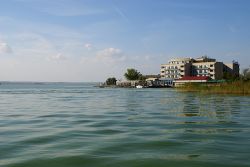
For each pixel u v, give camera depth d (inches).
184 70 7834.6
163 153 515.2
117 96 2960.1
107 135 685.9
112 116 1099.9
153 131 741.9
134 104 1763.0
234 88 3019.2
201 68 7751.0
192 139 635.5
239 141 611.8
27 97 2753.4
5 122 929.5
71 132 728.3
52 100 2239.2
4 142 606.9
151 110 1348.4
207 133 709.9
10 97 2751.0
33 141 617.0
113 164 450.9
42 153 514.6
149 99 2322.8
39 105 1695.4
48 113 1218.6
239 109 1350.9
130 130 760.3
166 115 1128.8
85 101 2098.9
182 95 2906.0
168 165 446.0
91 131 743.7
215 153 511.8
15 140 627.5
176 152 522.3
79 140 627.8
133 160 471.8
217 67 7603.4
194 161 464.8
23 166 440.1
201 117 1055.6
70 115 1139.9
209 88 3412.9
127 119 1002.1
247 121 939.3
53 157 488.1
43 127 815.1
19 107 1546.5
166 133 712.4
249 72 5423.2
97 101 2098.9
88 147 561.0
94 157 488.7
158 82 7839.6
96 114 1174.3
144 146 569.3
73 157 488.1
